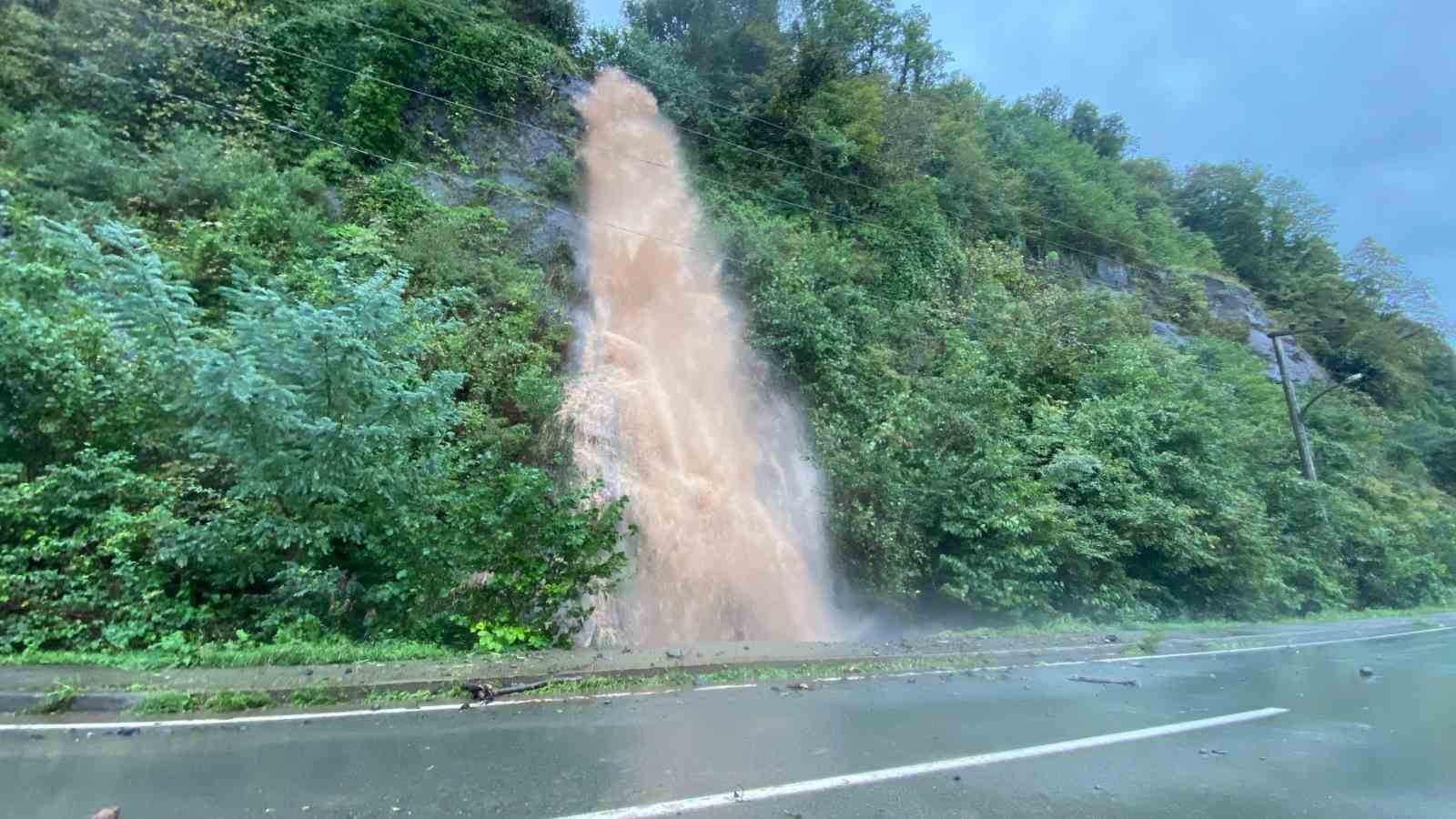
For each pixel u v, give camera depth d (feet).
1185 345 103.30
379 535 25.84
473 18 65.62
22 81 43.11
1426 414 148.36
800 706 21.98
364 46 56.54
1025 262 95.35
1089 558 48.70
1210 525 57.00
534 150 63.46
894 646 31.48
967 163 95.14
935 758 17.39
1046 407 63.00
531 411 41.57
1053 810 14.46
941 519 45.03
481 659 23.81
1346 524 77.71
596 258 58.54
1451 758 19.29
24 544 23.61
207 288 37.68
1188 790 16.08
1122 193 142.92
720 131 78.54
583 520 28.37
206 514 25.61
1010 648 33.83
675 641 38.93
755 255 59.77
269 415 23.45
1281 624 54.39
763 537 46.26
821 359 53.62
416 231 48.24
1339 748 20.08
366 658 22.72
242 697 19.12
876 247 76.54
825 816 13.57
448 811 13.03
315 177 48.01
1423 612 75.92
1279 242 171.01
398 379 27.43
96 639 22.81
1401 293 163.32
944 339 67.56
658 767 15.83
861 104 84.64
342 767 15.11
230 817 12.49
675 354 53.78
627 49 77.00
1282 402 98.84
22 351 24.44
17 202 35.81
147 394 25.61
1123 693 26.55
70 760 15.05
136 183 40.81
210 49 50.80
